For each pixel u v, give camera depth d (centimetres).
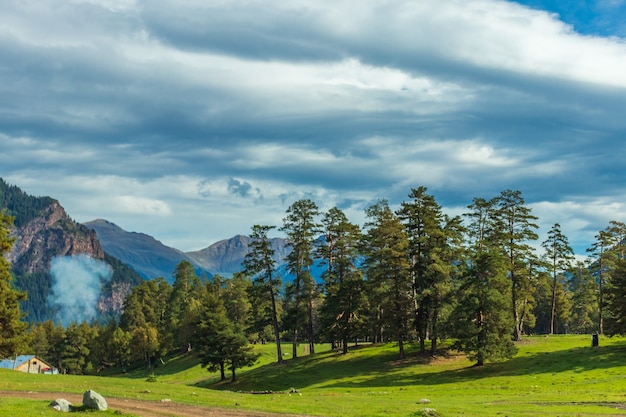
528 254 8219
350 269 8625
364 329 8244
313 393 5319
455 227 7825
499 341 6538
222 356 7881
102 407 3045
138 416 2934
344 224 8606
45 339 17900
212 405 3703
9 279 6041
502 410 3688
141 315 16788
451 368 6738
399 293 7388
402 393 5250
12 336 5903
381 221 8256
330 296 8500
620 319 7188
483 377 6103
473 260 6831
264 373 7731
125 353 14488
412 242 7475
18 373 5381
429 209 7619
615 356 6391
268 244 8225
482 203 8450
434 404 4084
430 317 7450
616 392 4650
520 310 9200
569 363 6300
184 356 13588
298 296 8319
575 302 13212
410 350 7912
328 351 8594
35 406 3002
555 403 4088
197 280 16500
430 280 7319
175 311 15775
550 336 8931
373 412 3503
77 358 16650
